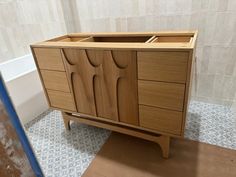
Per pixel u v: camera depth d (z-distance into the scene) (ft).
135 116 4.64
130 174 4.60
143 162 4.88
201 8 5.74
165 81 3.84
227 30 5.70
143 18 6.66
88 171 4.78
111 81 4.42
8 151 1.32
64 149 5.52
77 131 6.25
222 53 6.04
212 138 5.38
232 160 4.69
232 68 6.11
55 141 5.86
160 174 4.52
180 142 5.35
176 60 3.55
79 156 5.24
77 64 4.63
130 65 4.02
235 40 5.71
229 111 6.47
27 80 6.49
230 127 5.73
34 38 8.96
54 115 7.23
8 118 1.27
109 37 5.80
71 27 8.25
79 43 4.64
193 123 6.00
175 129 4.29
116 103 4.69
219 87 6.59
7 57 8.15
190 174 4.44
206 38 6.07
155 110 4.29
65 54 4.66
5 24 7.80
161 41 5.21
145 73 3.96
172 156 4.96
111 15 7.14
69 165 4.99
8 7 7.74
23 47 8.66
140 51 3.77
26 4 8.21
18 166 1.44
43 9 8.44
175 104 3.99
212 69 6.41
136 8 6.60
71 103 5.45
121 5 6.78
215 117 6.21
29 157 1.54
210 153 4.93
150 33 5.26
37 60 5.22
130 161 4.95
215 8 5.57
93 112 5.23
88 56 4.38
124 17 6.95
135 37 5.48
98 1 7.09
